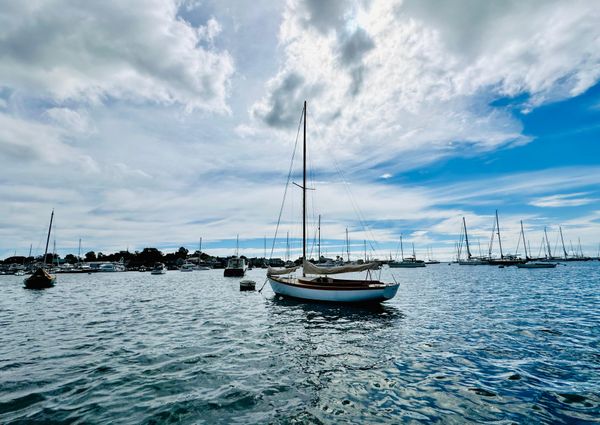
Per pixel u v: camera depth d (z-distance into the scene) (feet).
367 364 32.24
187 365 31.96
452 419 20.89
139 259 466.70
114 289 131.44
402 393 25.13
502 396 24.44
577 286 119.44
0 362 33.22
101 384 26.96
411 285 137.49
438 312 65.00
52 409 22.40
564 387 26.03
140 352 36.68
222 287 138.62
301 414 21.65
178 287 139.95
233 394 24.94
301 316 61.26
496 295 94.84
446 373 29.53
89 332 47.80
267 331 47.73
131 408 22.53
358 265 70.64
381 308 69.67
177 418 21.08
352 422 20.54
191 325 52.60
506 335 44.19
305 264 75.46
